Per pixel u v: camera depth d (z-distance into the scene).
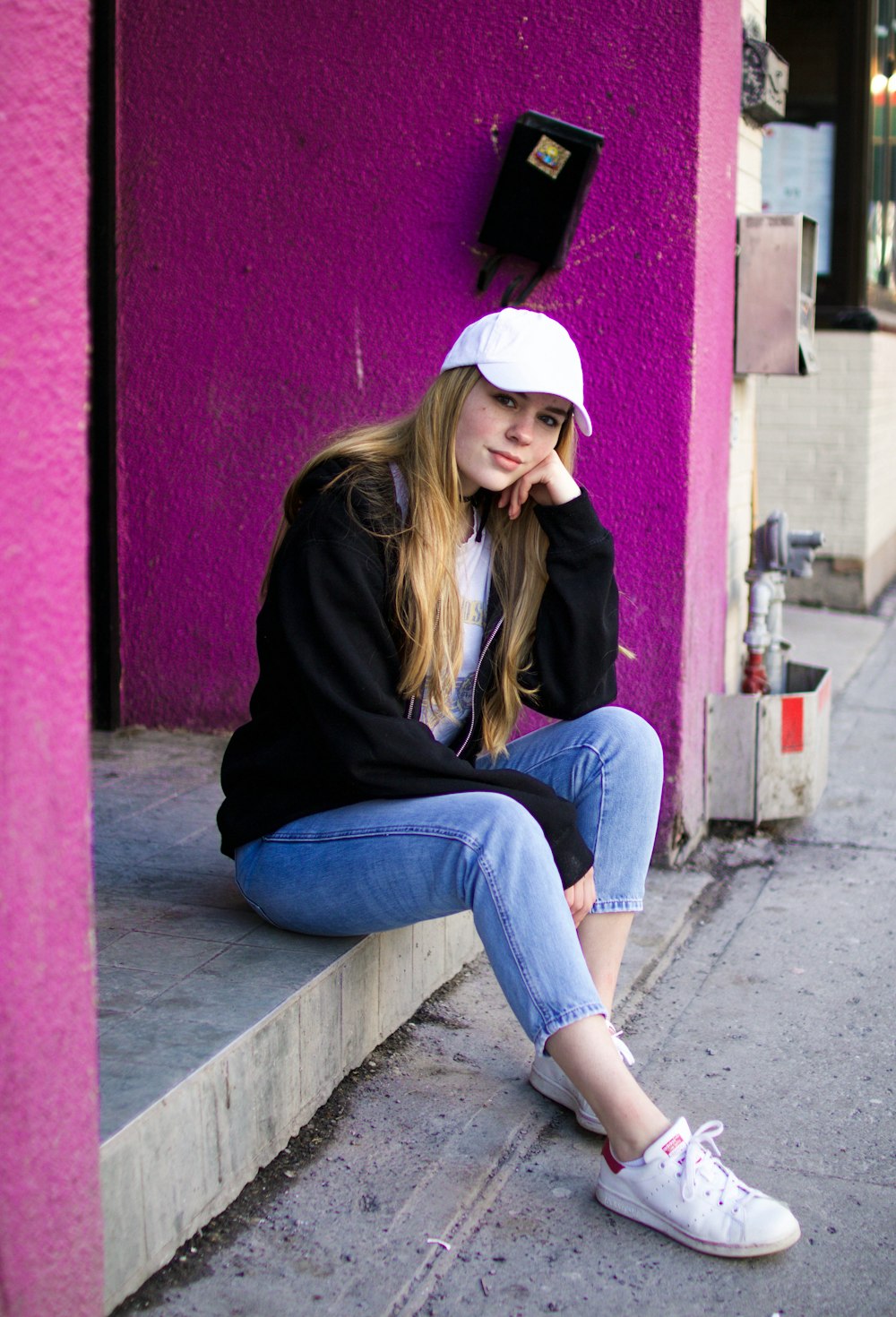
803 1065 2.61
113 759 3.81
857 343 7.22
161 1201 1.87
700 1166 2.01
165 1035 2.04
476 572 2.40
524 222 3.37
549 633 2.41
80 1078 1.48
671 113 3.28
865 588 7.46
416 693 2.23
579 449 3.49
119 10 3.68
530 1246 2.00
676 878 3.58
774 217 3.75
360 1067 2.49
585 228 3.40
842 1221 2.09
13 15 1.23
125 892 2.71
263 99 3.63
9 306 1.26
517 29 3.38
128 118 3.75
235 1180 2.05
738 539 4.18
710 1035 2.73
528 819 2.08
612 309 3.41
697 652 3.65
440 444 2.21
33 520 1.31
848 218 7.29
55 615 1.36
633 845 2.34
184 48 3.66
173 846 3.04
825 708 4.04
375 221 3.61
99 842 3.05
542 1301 1.88
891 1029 2.77
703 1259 1.98
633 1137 2.02
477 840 2.05
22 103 1.25
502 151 3.47
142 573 4.03
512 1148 2.26
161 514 3.98
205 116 3.69
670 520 3.44
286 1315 1.81
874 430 7.43
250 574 3.94
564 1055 2.04
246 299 3.77
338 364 3.73
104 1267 1.73
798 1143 2.32
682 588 3.46
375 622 2.15
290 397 3.79
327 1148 2.22
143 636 4.07
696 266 3.33
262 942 2.44
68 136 1.31
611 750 2.35
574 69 3.34
